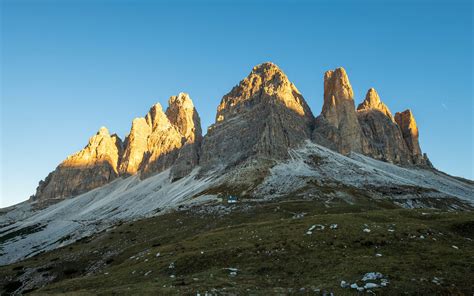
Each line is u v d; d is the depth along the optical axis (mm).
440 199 165875
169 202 188125
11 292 83062
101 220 195875
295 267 48094
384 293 36250
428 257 45562
